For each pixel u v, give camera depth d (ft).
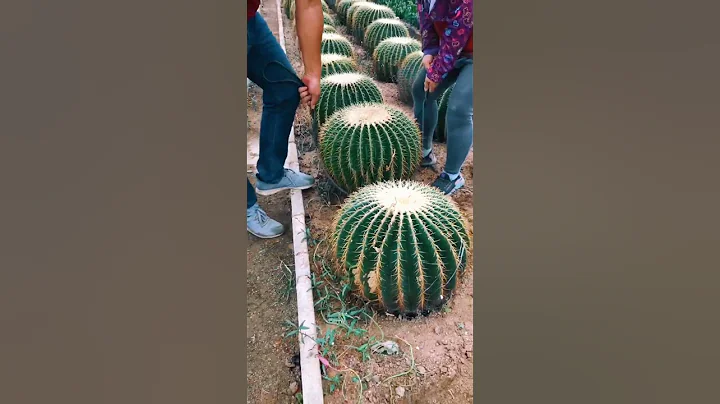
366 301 4.95
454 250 4.63
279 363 4.96
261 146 5.35
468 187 5.33
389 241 4.51
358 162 5.18
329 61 5.71
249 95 5.28
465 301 5.09
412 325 5.03
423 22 5.31
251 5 5.07
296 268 5.18
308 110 5.49
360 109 5.33
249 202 5.29
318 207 5.50
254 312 5.09
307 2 5.22
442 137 5.40
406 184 4.91
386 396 4.84
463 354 5.01
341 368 4.87
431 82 5.33
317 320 5.01
